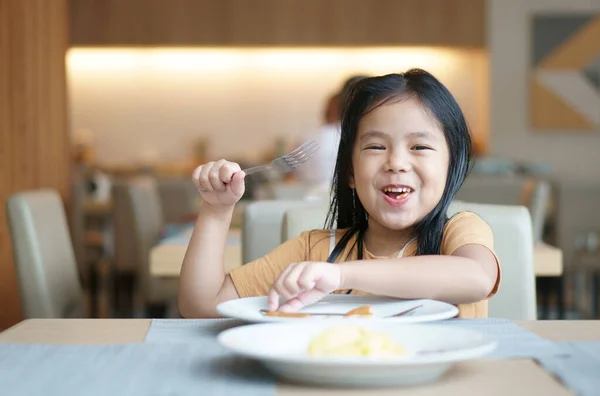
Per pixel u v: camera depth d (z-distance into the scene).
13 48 3.54
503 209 1.59
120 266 4.57
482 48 6.20
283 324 0.84
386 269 1.03
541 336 0.91
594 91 6.27
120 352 0.84
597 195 4.42
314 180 4.09
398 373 0.69
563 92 6.29
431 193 1.17
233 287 1.29
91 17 6.12
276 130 6.56
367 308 0.98
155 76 6.54
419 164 1.16
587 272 4.82
